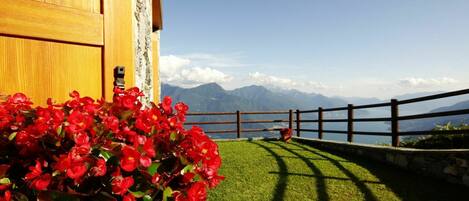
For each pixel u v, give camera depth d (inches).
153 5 238.2
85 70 94.2
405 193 181.6
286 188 189.9
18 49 82.6
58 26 88.7
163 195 49.9
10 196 43.8
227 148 337.7
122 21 103.7
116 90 62.6
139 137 50.2
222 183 197.6
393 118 265.6
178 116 60.5
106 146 48.4
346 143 311.3
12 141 49.9
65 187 45.9
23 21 83.0
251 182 201.0
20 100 60.2
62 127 48.6
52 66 87.9
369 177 214.7
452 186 191.6
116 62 101.2
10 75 81.1
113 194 48.4
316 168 239.3
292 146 359.9
